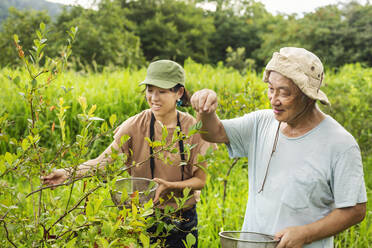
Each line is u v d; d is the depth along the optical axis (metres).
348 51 34.47
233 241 1.66
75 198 3.21
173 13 49.75
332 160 1.81
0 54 23.20
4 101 6.27
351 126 6.73
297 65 1.72
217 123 2.08
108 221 1.61
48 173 1.92
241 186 5.14
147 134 2.56
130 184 2.13
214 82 8.51
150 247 1.72
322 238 1.81
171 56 45.84
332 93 7.90
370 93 8.84
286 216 1.87
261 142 2.03
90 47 25.64
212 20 52.84
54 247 1.69
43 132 5.80
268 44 41.56
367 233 3.80
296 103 1.78
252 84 4.75
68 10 28.03
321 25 36.56
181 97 2.64
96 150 5.70
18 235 1.83
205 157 1.75
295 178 1.85
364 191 1.81
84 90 7.11
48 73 1.97
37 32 1.88
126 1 50.09
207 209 4.18
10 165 1.75
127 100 6.86
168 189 2.32
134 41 32.62
